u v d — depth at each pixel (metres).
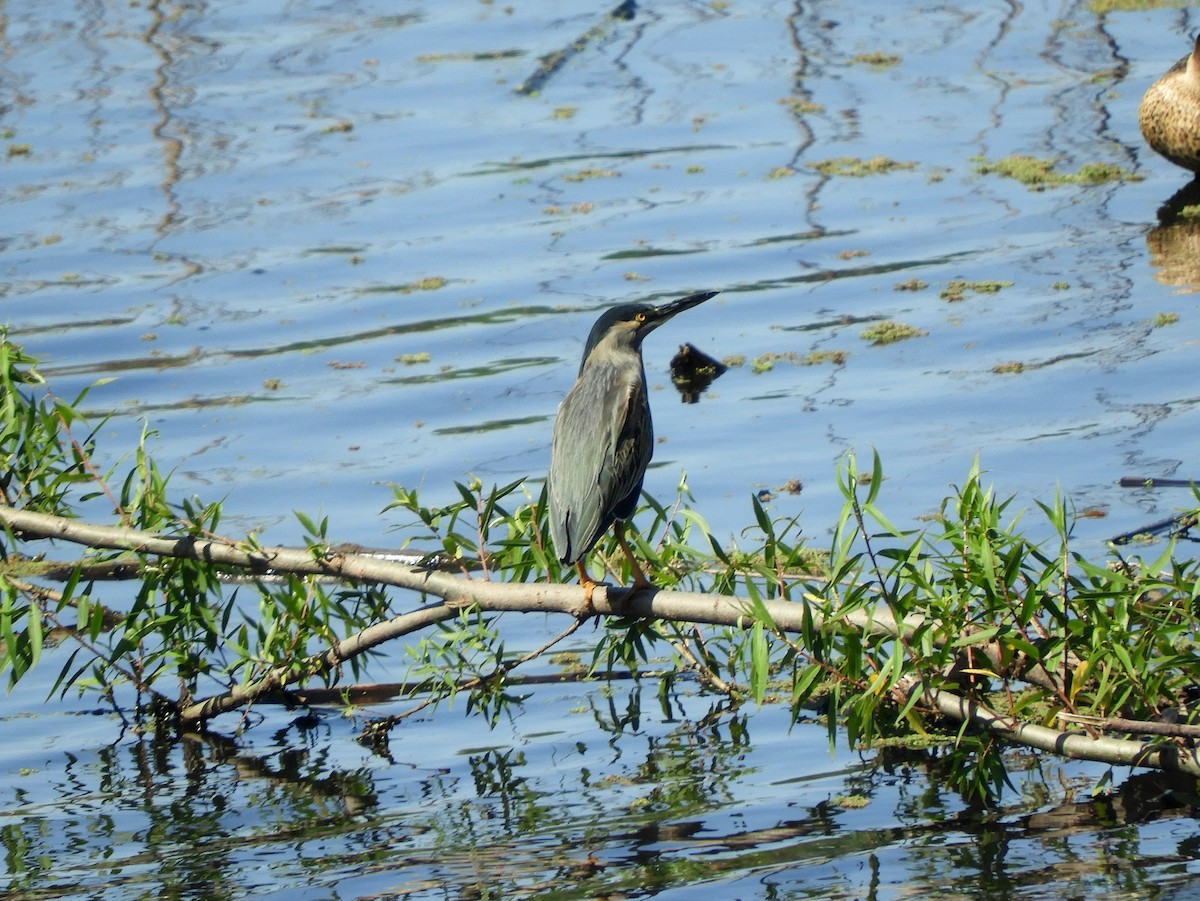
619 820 8.53
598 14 26.44
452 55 24.42
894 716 9.51
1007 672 8.95
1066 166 18.52
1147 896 7.35
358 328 15.53
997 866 7.76
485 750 9.56
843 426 12.96
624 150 20.02
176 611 10.42
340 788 9.20
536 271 16.55
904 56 23.06
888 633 8.90
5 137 21.34
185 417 13.86
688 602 9.05
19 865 8.35
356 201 18.84
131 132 21.45
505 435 13.26
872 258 16.39
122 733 10.14
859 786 8.77
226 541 10.09
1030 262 15.98
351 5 27.73
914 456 12.31
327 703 10.54
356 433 13.43
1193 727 8.13
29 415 10.95
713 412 13.45
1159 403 12.87
